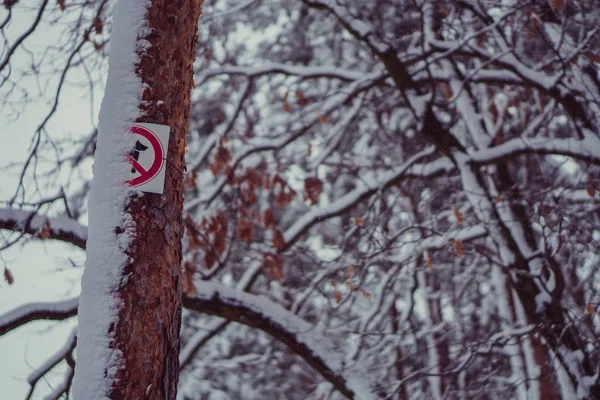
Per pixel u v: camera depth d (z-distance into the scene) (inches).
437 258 535.8
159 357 120.6
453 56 364.5
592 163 299.7
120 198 124.0
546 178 345.7
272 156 388.2
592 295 337.7
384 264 402.3
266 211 296.0
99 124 129.0
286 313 291.9
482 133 338.6
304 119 420.8
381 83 363.6
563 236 302.4
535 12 320.2
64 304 266.7
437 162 338.0
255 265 335.9
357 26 327.0
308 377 594.2
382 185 340.2
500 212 322.7
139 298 120.0
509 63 317.4
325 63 576.1
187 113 138.5
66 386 281.9
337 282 331.0
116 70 131.3
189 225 293.0
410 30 457.7
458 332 474.9
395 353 427.2
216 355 600.1
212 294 286.0
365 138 550.6
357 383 284.2
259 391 587.8
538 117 380.2
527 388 333.7
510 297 438.3
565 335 308.3
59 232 262.8
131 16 134.3
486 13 342.0
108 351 116.6
